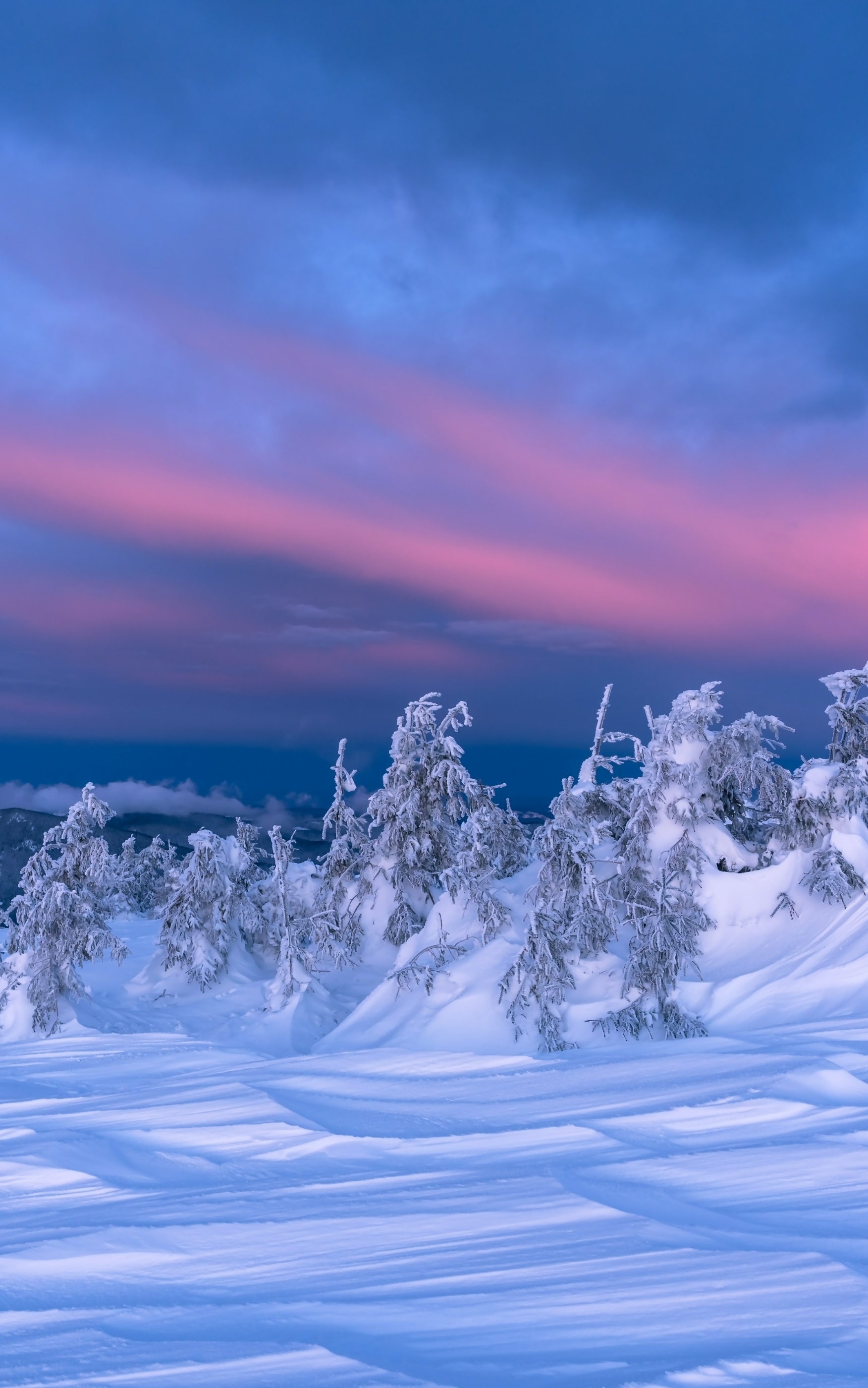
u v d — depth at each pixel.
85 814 31.95
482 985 25.42
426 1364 4.21
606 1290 4.91
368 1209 6.96
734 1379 3.74
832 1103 9.52
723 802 29.78
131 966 38.00
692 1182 7.04
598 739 30.73
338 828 35.19
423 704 34.56
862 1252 5.28
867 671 27.69
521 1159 8.48
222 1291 5.52
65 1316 5.23
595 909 25.33
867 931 22.12
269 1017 29.11
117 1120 12.25
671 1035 21.47
